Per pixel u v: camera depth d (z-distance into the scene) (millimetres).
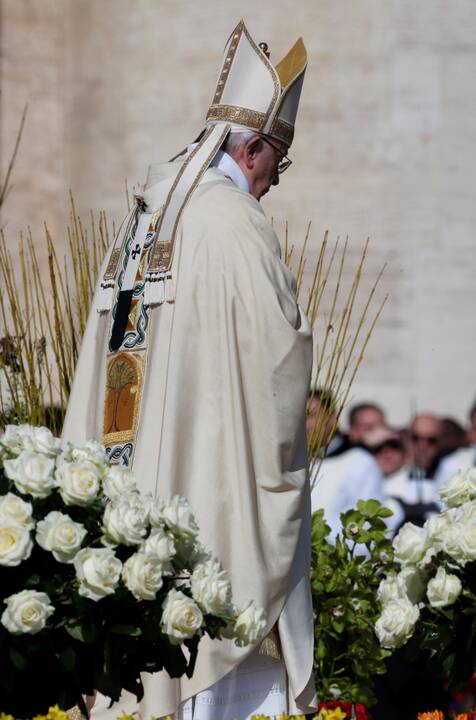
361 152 35562
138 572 8555
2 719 8289
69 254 33094
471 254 35375
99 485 9117
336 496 27812
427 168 35500
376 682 17109
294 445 11336
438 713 10102
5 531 8500
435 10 35531
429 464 30219
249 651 10867
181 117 37219
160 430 11422
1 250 16000
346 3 35719
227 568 11055
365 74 35656
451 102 35531
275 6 36094
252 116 12328
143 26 37688
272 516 11203
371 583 14367
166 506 9008
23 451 9141
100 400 12133
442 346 34969
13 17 38625
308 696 11453
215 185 11938
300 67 12633
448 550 10477
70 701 9086
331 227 35469
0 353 14469
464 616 10648
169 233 11758
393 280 35031
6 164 38156
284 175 35750
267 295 11266
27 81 38531
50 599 8680
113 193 37938
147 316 11750
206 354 11328
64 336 14344
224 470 11219
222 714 11242
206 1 36812
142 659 9055
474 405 31078
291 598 11438
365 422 29484
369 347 34500
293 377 11289
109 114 38094
